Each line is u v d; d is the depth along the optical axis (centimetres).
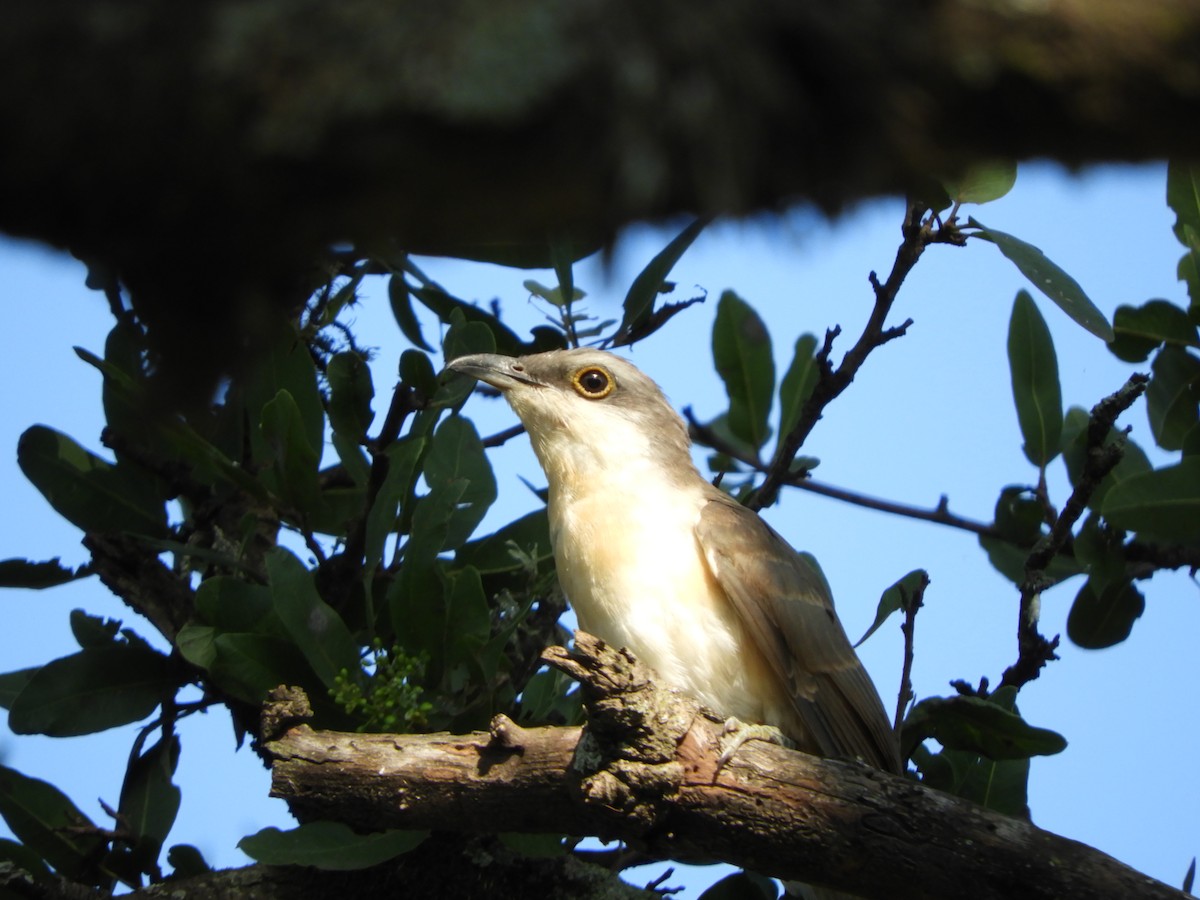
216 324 362
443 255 660
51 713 917
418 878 862
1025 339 1070
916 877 667
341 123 312
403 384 929
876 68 330
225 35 314
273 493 961
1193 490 920
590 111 315
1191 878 866
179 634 876
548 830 763
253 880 855
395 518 944
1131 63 333
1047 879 649
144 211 331
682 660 986
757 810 692
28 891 826
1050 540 955
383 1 317
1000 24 335
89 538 984
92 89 314
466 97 308
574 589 1015
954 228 941
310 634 844
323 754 781
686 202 333
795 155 335
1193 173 1045
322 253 361
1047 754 873
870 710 1021
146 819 945
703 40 319
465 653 861
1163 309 1054
